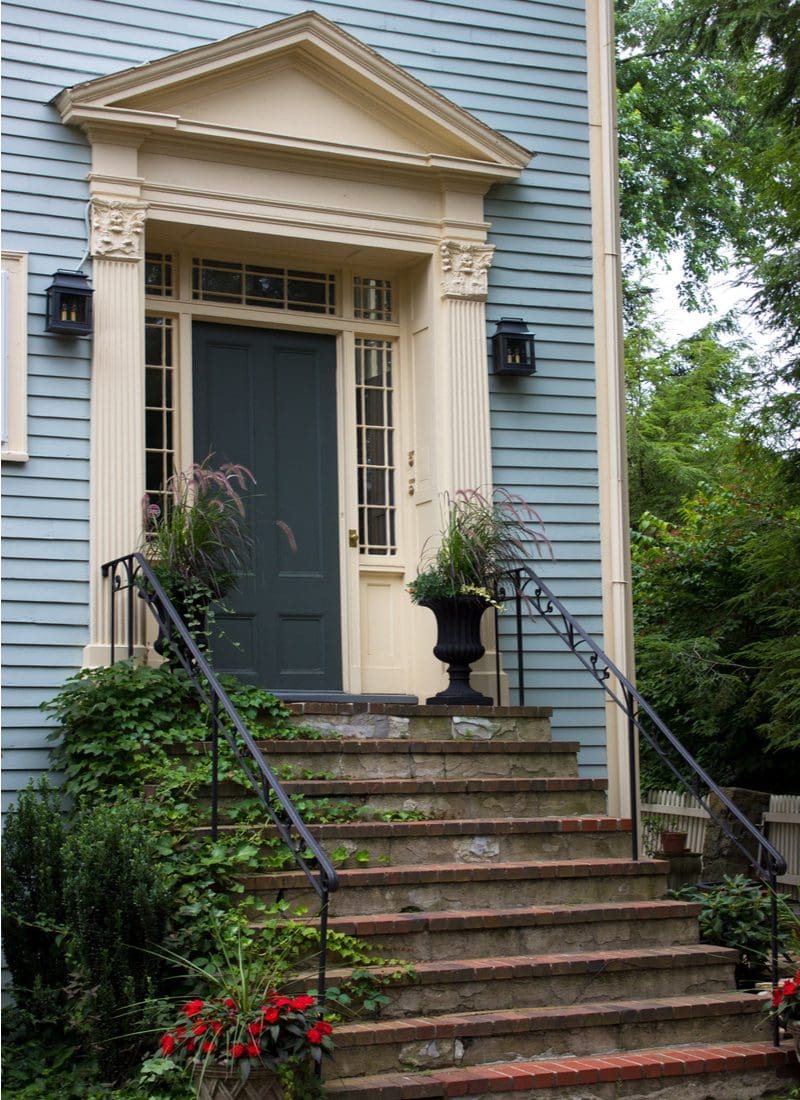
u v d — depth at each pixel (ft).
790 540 35.27
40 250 23.81
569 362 28.35
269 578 26.58
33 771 22.52
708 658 38.40
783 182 36.91
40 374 23.53
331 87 26.63
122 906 17.62
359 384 28.07
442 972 18.66
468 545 24.93
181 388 26.08
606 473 28.35
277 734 22.84
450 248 27.30
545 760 24.26
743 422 36.22
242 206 25.61
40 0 24.38
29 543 23.08
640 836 27.50
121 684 21.71
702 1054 18.83
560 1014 18.72
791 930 22.25
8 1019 18.84
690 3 35.99
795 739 35.22
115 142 24.44
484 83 28.40
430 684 26.89
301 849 20.25
